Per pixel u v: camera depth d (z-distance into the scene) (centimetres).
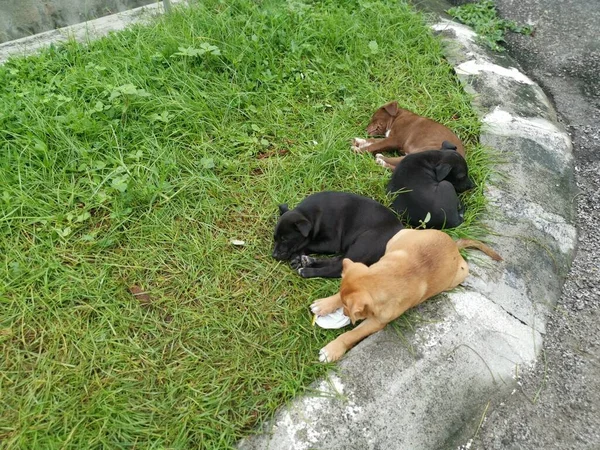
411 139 151
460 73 183
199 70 162
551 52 208
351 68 177
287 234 116
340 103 167
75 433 86
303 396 93
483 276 116
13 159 129
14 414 88
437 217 124
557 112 183
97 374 94
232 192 133
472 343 105
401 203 128
